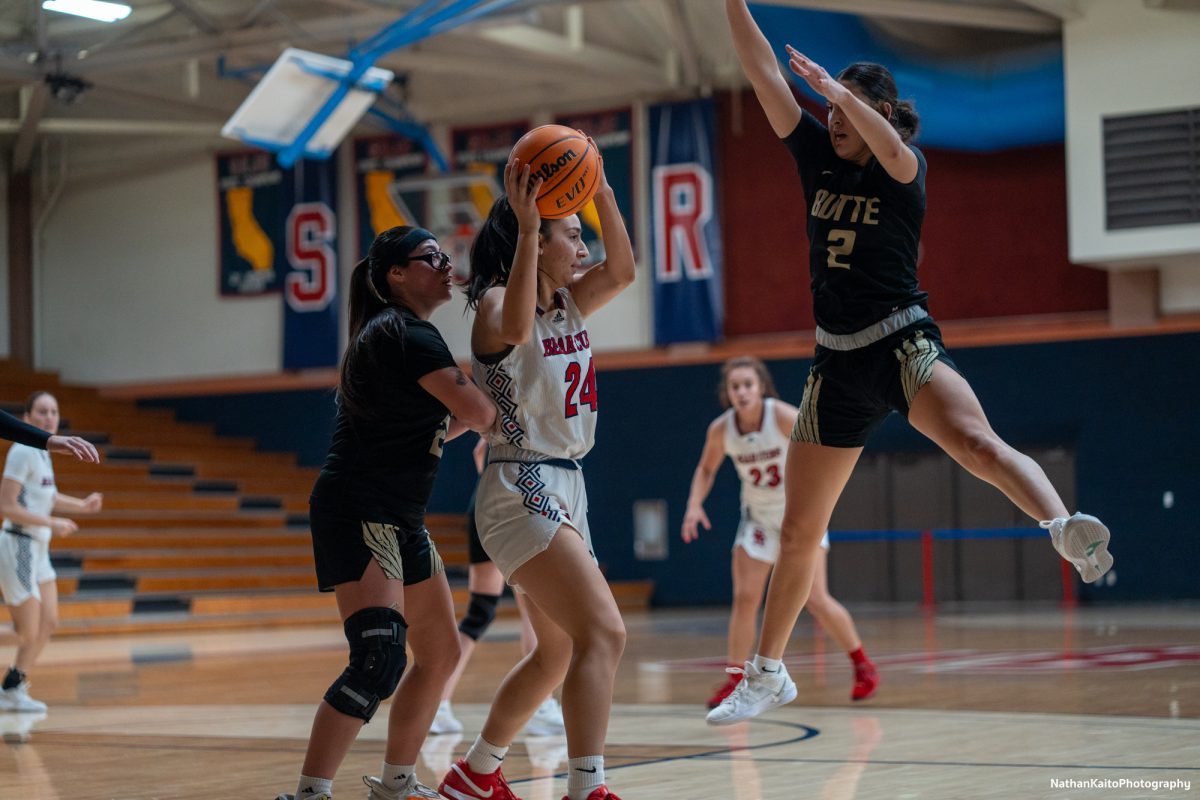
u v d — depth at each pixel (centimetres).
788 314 1950
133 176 2328
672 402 2323
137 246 2319
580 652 389
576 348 416
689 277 1980
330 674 1071
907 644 1245
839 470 484
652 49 2014
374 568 407
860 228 460
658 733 638
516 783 503
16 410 2109
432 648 432
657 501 2323
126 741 642
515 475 404
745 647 770
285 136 1688
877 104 474
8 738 665
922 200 465
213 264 2261
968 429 430
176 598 1773
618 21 1983
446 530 2328
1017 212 1803
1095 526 382
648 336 2012
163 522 2000
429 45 1886
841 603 2234
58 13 1830
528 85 2064
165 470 2164
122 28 1870
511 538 400
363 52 1661
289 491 2302
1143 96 1548
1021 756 517
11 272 2345
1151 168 1545
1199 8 1525
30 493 864
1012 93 1755
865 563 2239
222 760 568
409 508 417
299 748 607
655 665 1098
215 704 837
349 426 420
